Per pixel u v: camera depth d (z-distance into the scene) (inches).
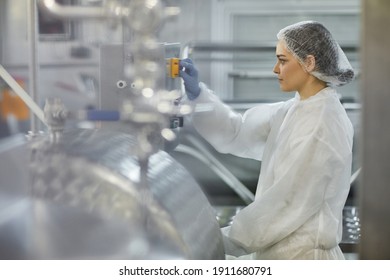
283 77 90.4
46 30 172.4
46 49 173.2
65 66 173.9
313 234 84.6
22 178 57.6
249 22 183.9
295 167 83.0
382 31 51.8
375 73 52.5
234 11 182.7
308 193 82.8
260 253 88.6
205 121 99.4
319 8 181.3
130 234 53.4
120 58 79.0
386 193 53.9
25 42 172.2
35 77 86.7
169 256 53.6
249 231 84.7
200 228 63.1
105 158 59.7
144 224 54.6
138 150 58.7
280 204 83.5
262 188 91.0
